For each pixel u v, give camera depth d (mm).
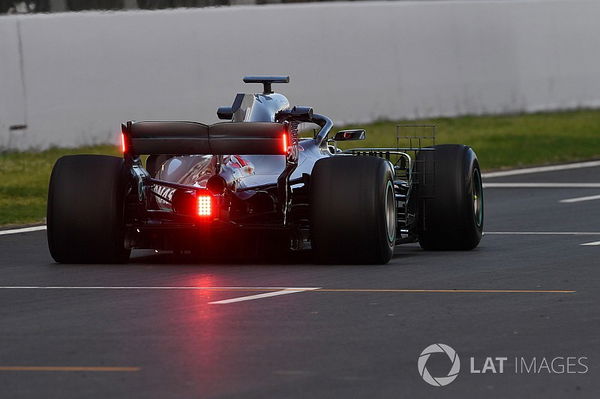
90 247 42500
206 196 41438
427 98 100812
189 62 86250
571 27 111062
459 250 47125
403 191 45969
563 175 77125
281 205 41406
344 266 42250
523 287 37938
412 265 42594
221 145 41062
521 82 107250
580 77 112062
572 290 37375
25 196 67188
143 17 83875
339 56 95000
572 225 54438
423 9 100500
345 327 31812
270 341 30172
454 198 46188
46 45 79250
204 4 87688
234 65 88875
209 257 45250
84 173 42438
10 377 26734
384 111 97875
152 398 24969
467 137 94812
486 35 104625
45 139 79312
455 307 34562
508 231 52781
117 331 31484
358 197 41375
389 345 29672
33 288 38281
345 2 95312
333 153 47656
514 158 86875
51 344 30016
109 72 82250
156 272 41281
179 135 41281
